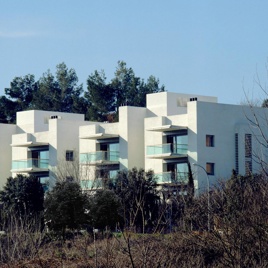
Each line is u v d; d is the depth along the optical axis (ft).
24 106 564.71
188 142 336.08
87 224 214.69
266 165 98.22
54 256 123.13
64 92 559.38
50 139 382.63
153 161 349.00
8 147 407.44
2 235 138.41
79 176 336.90
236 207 100.32
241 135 332.80
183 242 101.60
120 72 552.00
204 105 334.85
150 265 95.50
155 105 363.56
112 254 98.73
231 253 99.60
